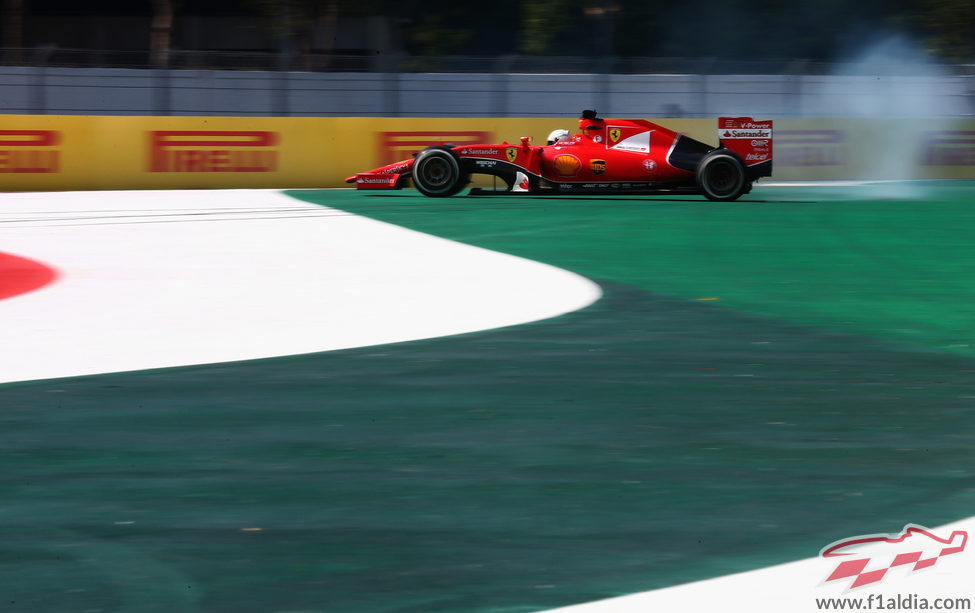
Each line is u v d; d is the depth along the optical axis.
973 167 78.00
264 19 108.62
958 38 112.12
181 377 20.92
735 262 36.97
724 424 17.94
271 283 31.95
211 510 13.95
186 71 77.31
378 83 79.88
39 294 29.98
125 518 13.66
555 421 18.11
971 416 18.39
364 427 17.75
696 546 12.73
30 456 16.16
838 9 118.44
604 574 11.95
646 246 40.69
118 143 65.88
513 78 81.06
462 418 18.28
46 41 125.50
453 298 29.69
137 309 27.83
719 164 56.78
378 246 40.12
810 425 17.86
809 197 61.44
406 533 13.16
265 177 68.25
